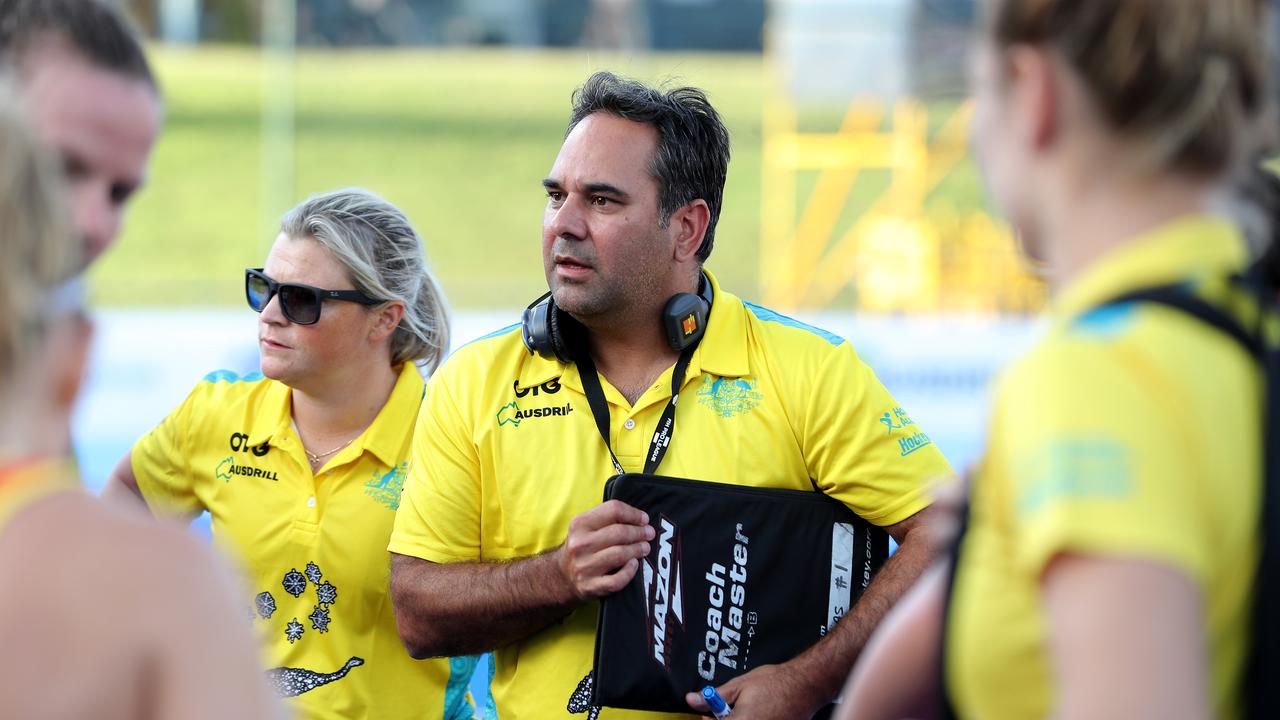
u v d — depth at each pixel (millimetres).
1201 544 2895
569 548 7273
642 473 7836
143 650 3021
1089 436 2957
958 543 3510
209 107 63812
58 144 4168
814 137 46250
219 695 3080
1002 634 3285
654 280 7980
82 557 3043
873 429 7871
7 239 2973
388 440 9258
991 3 3445
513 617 7559
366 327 9273
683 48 59281
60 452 3354
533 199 62406
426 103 64750
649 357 8188
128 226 58062
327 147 64125
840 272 45188
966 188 47281
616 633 7223
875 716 4020
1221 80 3150
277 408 9414
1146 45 3115
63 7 4250
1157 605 2779
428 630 7867
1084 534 2859
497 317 39500
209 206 59812
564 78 66000
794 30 46312
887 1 46188
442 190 62344
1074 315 3260
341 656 8961
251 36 64062
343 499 9117
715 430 7945
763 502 7566
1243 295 3266
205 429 9461
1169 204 3281
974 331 35344
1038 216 3447
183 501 9609
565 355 8102
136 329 32844
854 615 7512
